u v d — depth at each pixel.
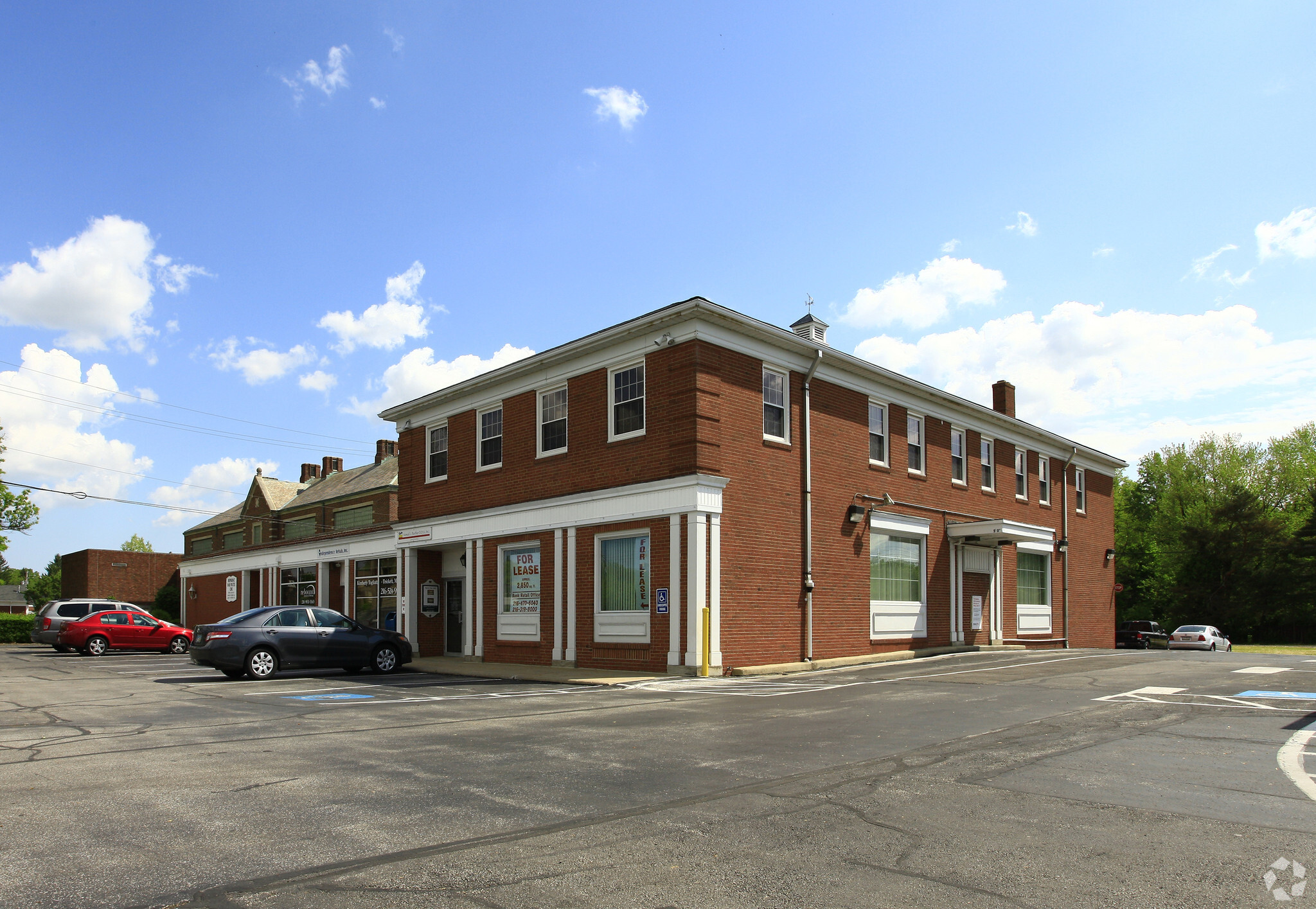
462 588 27.98
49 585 95.50
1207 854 5.44
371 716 12.39
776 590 21.03
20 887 4.97
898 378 25.59
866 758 8.59
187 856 5.55
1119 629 45.59
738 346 20.81
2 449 48.47
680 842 5.81
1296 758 8.32
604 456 21.67
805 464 22.36
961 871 5.19
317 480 51.09
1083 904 4.65
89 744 9.91
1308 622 56.06
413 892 4.88
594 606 21.42
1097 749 8.91
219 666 18.66
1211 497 61.91
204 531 57.84
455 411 26.88
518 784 7.59
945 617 27.06
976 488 29.59
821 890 4.90
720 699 14.29
